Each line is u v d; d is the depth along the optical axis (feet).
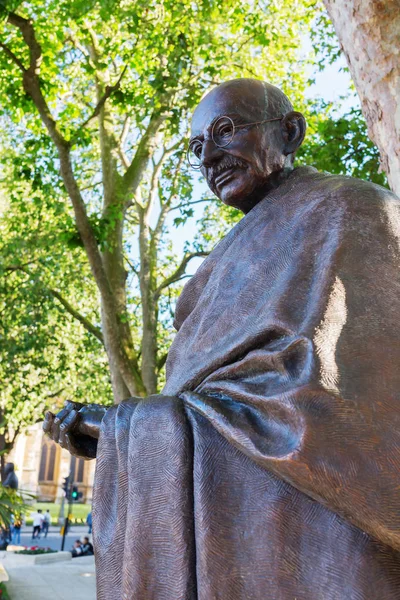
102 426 5.49
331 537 4.27
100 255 43.37
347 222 5.02
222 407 4.71
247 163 6.00
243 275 5.47
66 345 69.51
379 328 4.53
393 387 4.32
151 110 46.16
